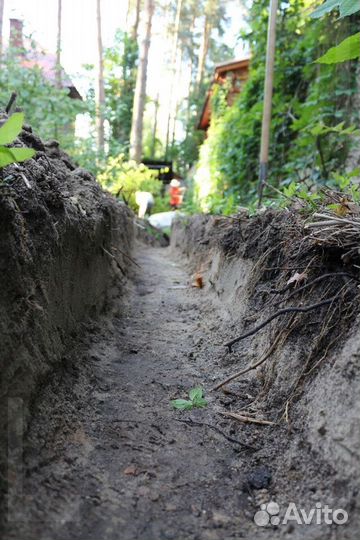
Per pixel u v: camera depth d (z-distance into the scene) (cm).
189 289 389
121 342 239
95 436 146
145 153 2812
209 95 1398
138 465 136
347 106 415
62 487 117
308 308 151
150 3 1210
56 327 166
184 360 225
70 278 191
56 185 189
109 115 688
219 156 752
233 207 390
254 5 552
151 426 160
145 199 1019
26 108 445
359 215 174
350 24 419
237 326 241
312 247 182
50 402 142
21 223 140
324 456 120
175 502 122
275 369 177
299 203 227
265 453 143
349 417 117
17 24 535
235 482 132
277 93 533
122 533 108
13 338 123
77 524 107
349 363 127
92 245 231
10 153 115
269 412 164
